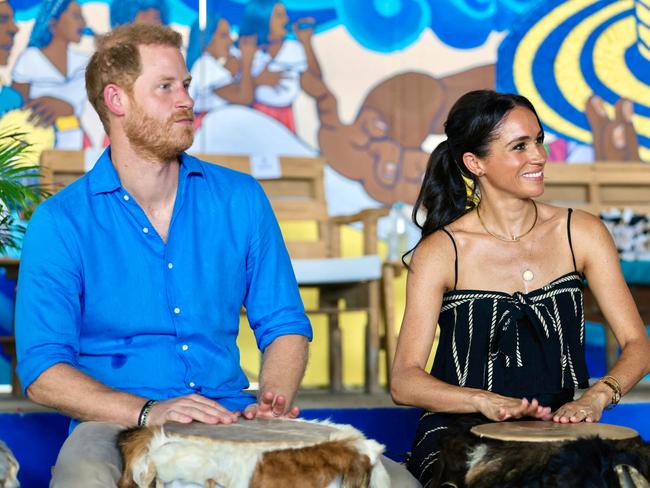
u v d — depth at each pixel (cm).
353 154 551
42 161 452
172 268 231
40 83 510
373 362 459
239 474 173
